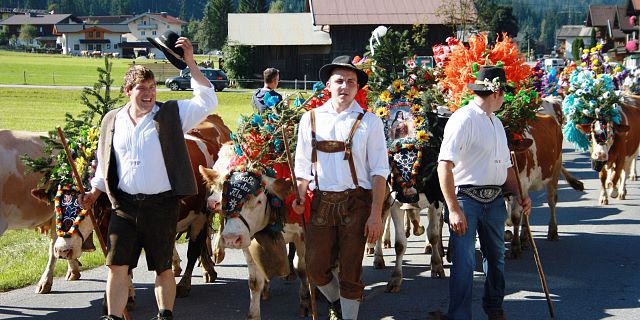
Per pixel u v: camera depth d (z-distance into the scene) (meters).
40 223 8.13
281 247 6.76
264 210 6.54
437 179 7.91
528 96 8.46
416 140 7.81
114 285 6.05
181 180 6.05
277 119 6.95
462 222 6.27
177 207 6.20
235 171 6.48
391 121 8.01
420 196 8.35
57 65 78.19
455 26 37.97
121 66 77.44
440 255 9.05
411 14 53.84
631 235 11.07
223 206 6.36
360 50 55.22
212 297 8.12
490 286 6.70
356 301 6.03
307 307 7.43
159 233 6.09
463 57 8.29
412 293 8.17
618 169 13.89
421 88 8.42
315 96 7.58
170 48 6.12
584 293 8.09
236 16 59.09
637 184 16.45
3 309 7.59
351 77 5.97
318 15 54.66
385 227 10.42
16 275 8.70
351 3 55.22
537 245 10.50
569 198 14.60
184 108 6.13
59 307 7.67
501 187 6.57
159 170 6.02
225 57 56.75
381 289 8.34
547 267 9.26
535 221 12.31
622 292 8.12
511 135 8.52
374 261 9.32
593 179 17.09
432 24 51.84
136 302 7.92
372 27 54.81
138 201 6.03
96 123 7.90
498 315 6.71
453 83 8.30
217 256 8.45
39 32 185.88
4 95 39.69
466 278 6.39
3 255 9.81
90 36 165.62
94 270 9.20
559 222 12.20
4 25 186.00
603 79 13.49
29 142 8.03
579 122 13.47
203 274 8.98
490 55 8.41
